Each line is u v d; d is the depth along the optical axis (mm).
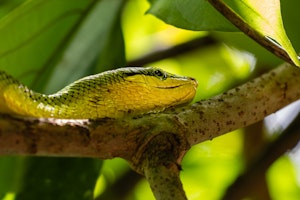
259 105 683
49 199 777
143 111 739
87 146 627
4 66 770
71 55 788
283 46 618
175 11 668
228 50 897
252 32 640
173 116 651
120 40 804
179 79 745
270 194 866
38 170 778
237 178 865
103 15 800
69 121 625
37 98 689
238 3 631
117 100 725
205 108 667
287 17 792
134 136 638
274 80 689
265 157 870
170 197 620
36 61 776
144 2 899
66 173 777
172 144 641
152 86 735
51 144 617
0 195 781
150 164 632
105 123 633
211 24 664
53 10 773
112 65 801
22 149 613
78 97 709
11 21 762
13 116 613
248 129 879
